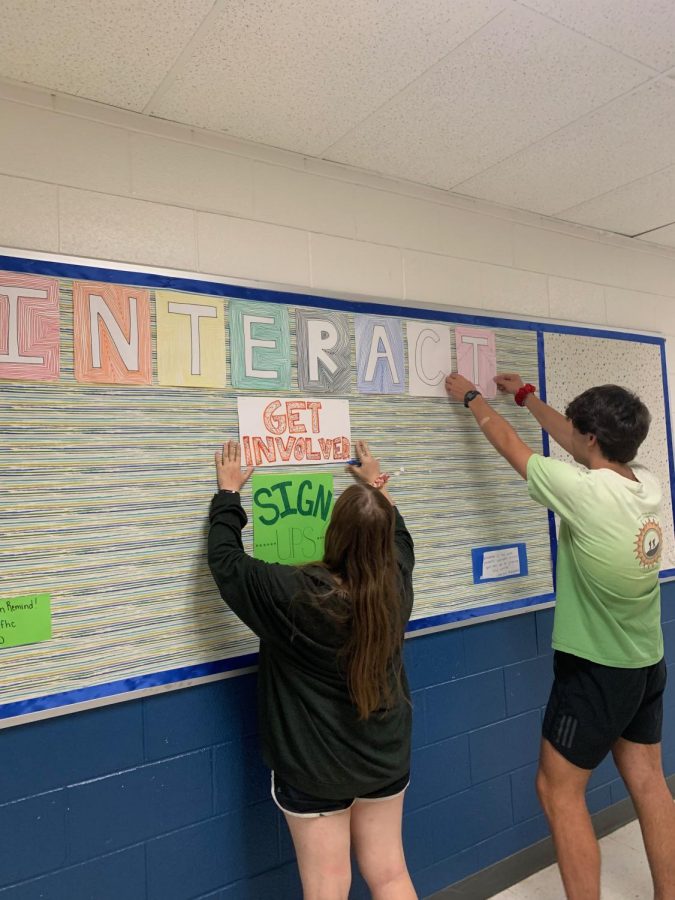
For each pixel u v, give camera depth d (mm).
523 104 1703
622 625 1824
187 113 1677
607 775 2535
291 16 1311
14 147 1509
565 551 1918
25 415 1483
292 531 1840
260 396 1809
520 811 2287
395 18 1335
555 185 2230
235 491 1706
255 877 1748
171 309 1684
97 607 1548
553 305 2545
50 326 1521
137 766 1593
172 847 1629
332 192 2006
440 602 2121
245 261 1825
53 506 1508
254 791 1759
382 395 2045
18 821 1444
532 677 2363
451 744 2131
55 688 1485
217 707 1714
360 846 1555
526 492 2381
